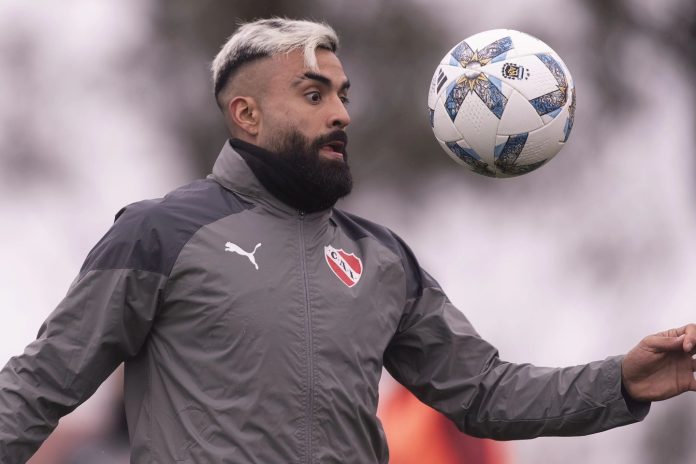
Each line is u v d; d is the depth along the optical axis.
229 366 17.25
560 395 18.36
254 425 17.12
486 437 19.06
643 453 39.75
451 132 19.22
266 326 17.31
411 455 24.72
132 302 17.38
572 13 41.97
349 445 17.55
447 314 19.02
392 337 18.53
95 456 25.23
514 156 19.00
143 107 42.03
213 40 41.59
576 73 41.97
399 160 41.00
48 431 17.41
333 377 17.42
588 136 42.00
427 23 41.38
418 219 41.12
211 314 17.33
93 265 17.47
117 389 25.36
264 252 17.70
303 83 18.33
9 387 17.17
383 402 25.31
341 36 41.41
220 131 41.38
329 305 17.67
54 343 17.33
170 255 17.45
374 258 18.42
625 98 42.09
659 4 42.62
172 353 17.55
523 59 18.91
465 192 41.62
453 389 18.89
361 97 41.25
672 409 39.88
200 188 18.19
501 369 18.88
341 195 18.27
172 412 17.44
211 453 17.06
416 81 41.12
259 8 41.47
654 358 17.83
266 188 18.03
